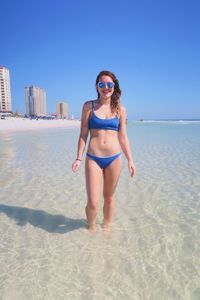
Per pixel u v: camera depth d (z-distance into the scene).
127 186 6.36
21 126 45.47
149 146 15.15
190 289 2.70
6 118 56.47
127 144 3.90
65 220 4.38
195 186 6.36
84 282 2.81
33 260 3.21
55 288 2.72
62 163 9.46
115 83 3.65
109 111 3.66
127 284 2.78
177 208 4.91
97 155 3.64
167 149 13.62
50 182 6.73
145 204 5.12
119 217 4.49
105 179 3.83
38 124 54.34
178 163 9.45
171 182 6.73
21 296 2.60
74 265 3.11
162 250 3.44
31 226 4.15
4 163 9.43
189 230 4.00
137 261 3.20
